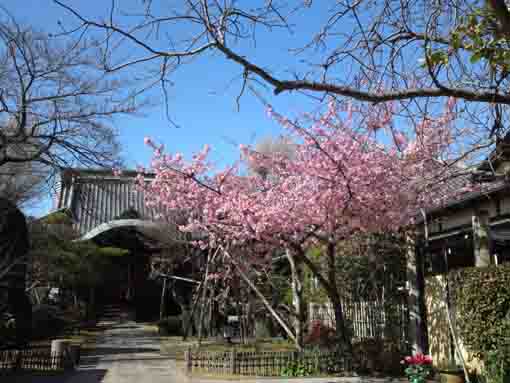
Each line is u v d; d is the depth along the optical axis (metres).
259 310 17.36
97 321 26.72
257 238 10.23
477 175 6.42
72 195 25.67
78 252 20.86
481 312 7.39
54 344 11.68
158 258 20.95
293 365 9.97
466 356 8.58
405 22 4.80
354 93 4.25
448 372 8.40
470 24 4.69
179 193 11.01
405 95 4.24
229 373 10.13
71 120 12.14
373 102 4.31
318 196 9.37
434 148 8.59
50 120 12.02
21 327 15.83
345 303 13.02
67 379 10.09
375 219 9.62
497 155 5.93
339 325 10.40
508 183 6.39
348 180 8.91
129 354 14.34
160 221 19.56
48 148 12.05
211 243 12.24
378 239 11.70
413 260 10.36
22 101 11.62
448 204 9.68
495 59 4.61
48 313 20.11
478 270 7.55
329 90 4.25
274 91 4.31
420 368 8.48
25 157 12.50
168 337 19.88
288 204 9.61
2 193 14.72
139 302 27.70
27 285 19.81
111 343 17.67
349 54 4.85
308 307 15.95
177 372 10.84
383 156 9.09
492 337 7.23
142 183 11.68
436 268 11.34
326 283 10.46
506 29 3.87
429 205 9.88
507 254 10.40
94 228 24.08
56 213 21.69
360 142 8.40
